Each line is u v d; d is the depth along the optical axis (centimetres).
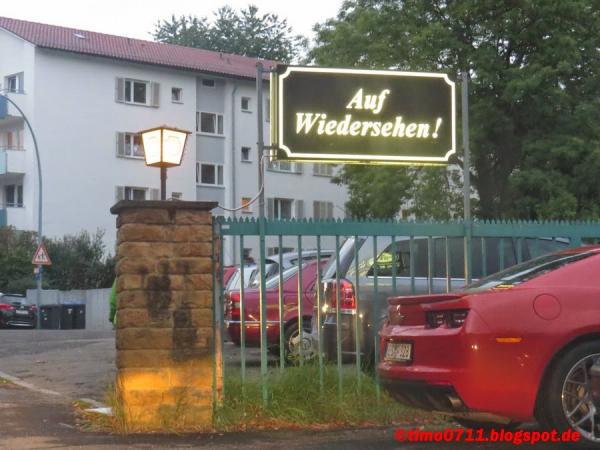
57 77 4150
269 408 781
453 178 2978
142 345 753
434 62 2923
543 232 866
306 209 4953
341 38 3019
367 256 959
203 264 766
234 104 4678
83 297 3794
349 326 923
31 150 4100
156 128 1009
